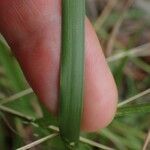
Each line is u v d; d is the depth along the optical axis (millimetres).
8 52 118
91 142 99
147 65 143
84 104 90
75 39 80
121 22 152
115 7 163
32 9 88
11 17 90
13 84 119
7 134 124
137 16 157
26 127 123
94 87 89
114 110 91
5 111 106
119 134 126
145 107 92
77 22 80
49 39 88
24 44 90
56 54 88
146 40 157
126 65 148
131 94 138
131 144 122
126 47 145
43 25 88
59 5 88
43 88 89
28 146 91
